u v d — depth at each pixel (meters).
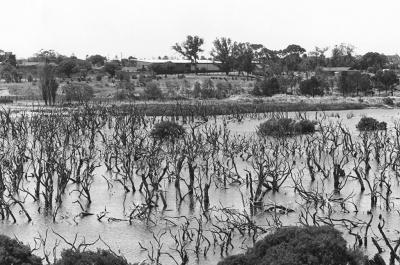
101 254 27.16
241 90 140.62
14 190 45.50
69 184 51.03
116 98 122.88
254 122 93.69
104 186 50.16
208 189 45.88
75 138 69.38
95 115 84.19
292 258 23.61
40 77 112.44
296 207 42.59
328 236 24.61
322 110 106.81
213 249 33.97
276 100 121.75
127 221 39.97
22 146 56.56
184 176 53.97
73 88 118.81
